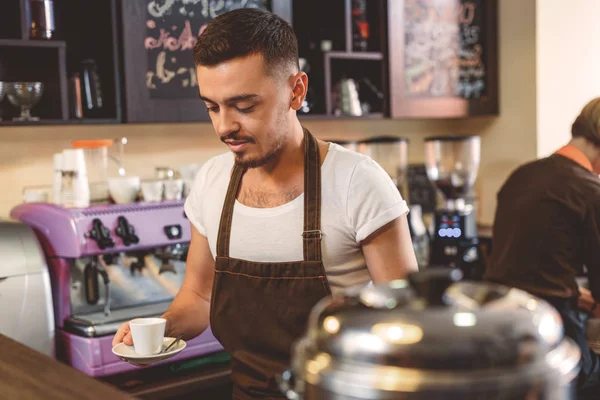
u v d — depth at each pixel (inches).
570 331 97.6
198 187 75.9
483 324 34.6
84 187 110.2
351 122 161.0
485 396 33.2
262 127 63.8
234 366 72.4
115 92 117.6
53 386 51.6
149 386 105.4
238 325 70.7
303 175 68.9
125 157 131.6
